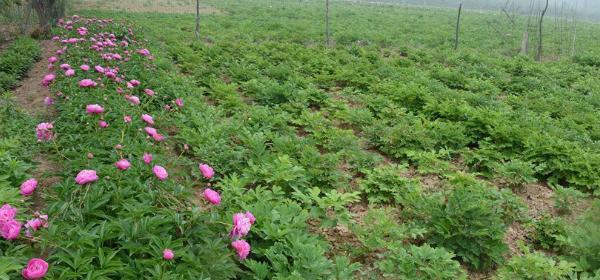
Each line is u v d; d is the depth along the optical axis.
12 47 13.04
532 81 13.91
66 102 6.32
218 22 24.97
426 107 9.69
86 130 5.54
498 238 4.74
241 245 3.21
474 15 45.91
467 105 9.72
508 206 5.65
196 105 8.15
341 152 6.72
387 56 18.06
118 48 10.09
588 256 4.68
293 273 3.48
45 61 12.62
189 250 3.27
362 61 14.80
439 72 13.63
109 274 3.03
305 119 8.54
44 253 3.11
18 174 4.58
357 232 4.70
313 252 3.85
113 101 6.27
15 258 2.81
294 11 34.34
